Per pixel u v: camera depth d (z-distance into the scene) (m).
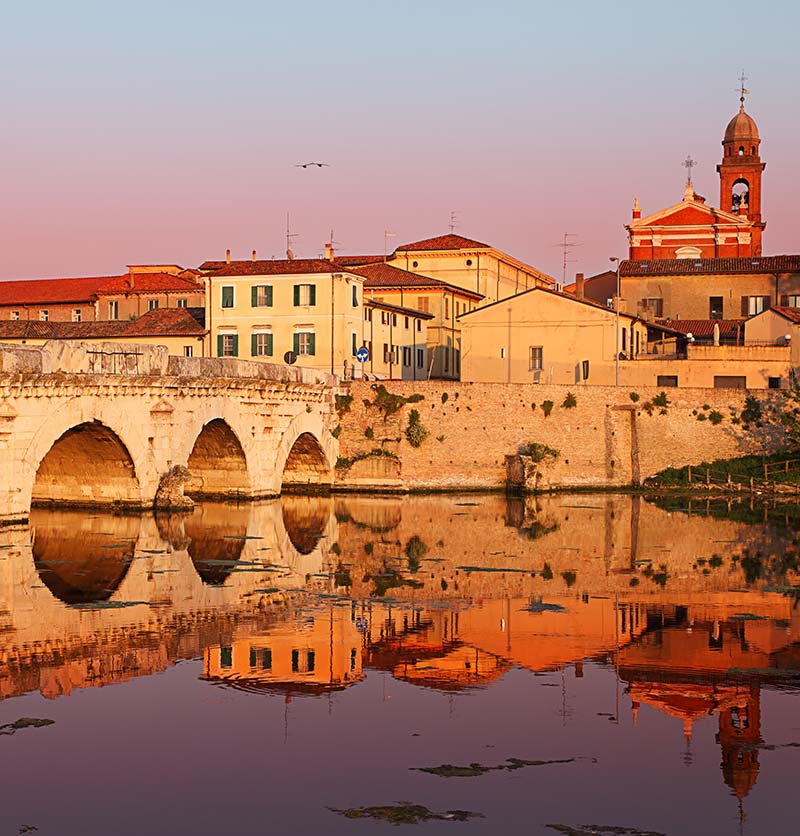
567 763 29.05
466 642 41.06
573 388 98.75
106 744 29.84
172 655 38.31
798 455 99.44
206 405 78.19
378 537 67.56
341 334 110.50
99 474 73.81
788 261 132.38
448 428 97.00
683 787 27.58
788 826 25.53
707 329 123.56
